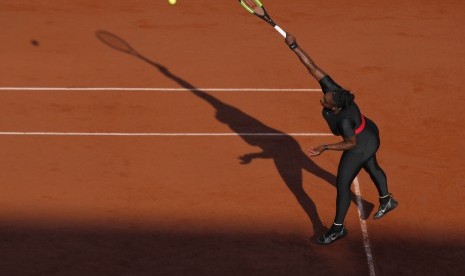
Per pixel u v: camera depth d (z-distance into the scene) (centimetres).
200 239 3092
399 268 2948
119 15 5766
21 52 5019
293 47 3027
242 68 4816
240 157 3731
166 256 2984
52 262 2936
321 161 3697
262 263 2958
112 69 4772
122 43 5209
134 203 3338
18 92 4431
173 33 5412
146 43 5222
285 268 2936
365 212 3297
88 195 3394
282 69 4806
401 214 3284
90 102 4316
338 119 2933
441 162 3719
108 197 3381
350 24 5638
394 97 4447
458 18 5800
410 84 4628
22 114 4162
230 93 4450
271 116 4166
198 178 3541
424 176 3588
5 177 3534
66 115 4159
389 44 5272
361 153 2989
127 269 2903
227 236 3116
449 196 3428
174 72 4734
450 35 5466
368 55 5069
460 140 3947
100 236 3100
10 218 3209
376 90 4538
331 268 2944
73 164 3659
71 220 3206
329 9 5947
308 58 3027
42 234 3106
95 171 3597
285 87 4544
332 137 3944
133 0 6091
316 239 3106
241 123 4084
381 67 4878
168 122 4088
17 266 2905
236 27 5541
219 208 3306
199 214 3259
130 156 3734
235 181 3519
